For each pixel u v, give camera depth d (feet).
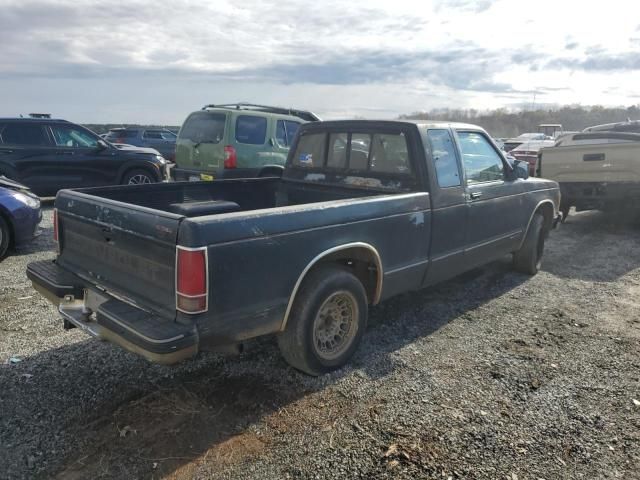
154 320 9.18
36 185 32.50
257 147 30.99
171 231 9.02
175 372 11.82
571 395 11.09
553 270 21.18
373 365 12.32
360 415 10.19
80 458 8.80
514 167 17.92
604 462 8.93
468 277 19.85
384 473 8.54
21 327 14.17
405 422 9.96
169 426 9.74
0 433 9.41
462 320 15.37
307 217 10.64
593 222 33.22
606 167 27.91
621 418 10.27
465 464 8.79
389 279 12.94
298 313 10.91
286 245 10.23
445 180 14.52
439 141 14.61
